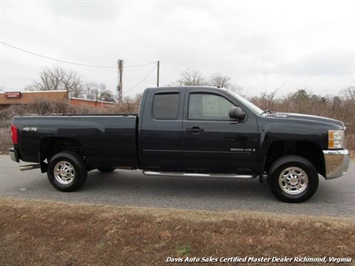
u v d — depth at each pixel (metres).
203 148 5.49
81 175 6.13
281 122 5.29
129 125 5.75
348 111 15.55
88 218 4.32
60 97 40.47
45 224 4.21
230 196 5.84
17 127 6.28
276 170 5.38
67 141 6.28
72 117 6.07
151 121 5.67
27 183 6.96
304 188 5.36
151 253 3.55
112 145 5.84
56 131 6.05
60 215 4.43
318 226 3.94
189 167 5.64
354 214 4.78
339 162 5.16
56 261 3.55
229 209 5.07
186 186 6.56
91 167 6.27
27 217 4.41
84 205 4.85
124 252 3.60
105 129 5.85
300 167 5.32
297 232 3.81
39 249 3.74
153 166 5.79
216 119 5.49
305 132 5.19
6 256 3.67
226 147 5.42
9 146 13.52
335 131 5.20
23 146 6.23
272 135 5.27
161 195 5.93
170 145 5.60
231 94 5.55
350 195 5.84
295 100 16.81
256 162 5.38
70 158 6.12
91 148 5.93
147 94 5.81
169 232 3.90
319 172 5.56
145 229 3.98
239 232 3.85
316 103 16.41
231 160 5.45
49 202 5.03
